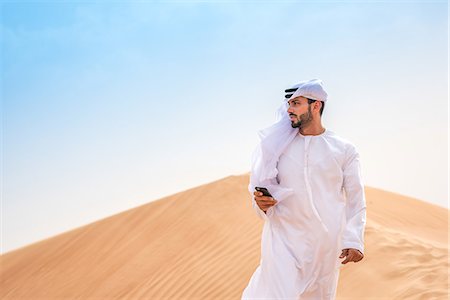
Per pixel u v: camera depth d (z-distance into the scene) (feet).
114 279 39.73
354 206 12.51
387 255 25.81
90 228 49.39
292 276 12.26
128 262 41.11
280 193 12.48
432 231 45.52
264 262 12.89
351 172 12.58
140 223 45.96
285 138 12.76
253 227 38.81
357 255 11.96
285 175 12.65
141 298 35.83
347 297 23.00
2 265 48.85
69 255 46.83
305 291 12.40
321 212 12.44
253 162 13.15
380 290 22.75
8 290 45.19
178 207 45.57
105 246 45.14
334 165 12.47
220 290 31.86
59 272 44.70
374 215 48.67
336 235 12.49
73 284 42.14
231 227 39.73
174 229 42.42
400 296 21.38
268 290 12.62
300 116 12.50
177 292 33.83
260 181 12.83
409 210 52.37
